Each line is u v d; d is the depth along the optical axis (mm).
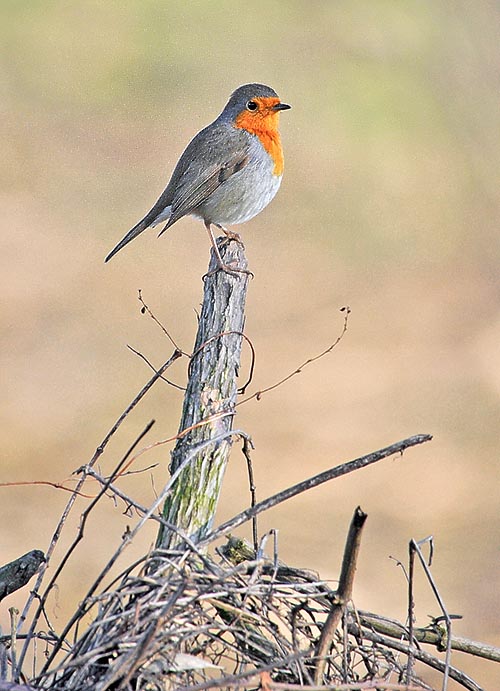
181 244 19047
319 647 4555
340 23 24766
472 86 22969
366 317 16359
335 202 20359
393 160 21453
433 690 4805
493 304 16750
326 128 22078
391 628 5172
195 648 4602
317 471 12055
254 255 18562
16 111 23094
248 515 4660
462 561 10484
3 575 5008
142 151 22031
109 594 4438
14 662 4648
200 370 5648
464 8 23734
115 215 19859
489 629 9453
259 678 4262
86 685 4305
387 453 4613
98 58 24422
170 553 4605
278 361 14766
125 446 12414
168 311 16344
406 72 23484
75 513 10773
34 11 25797
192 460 5215
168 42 24812
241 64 23984
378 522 11109
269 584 4613
